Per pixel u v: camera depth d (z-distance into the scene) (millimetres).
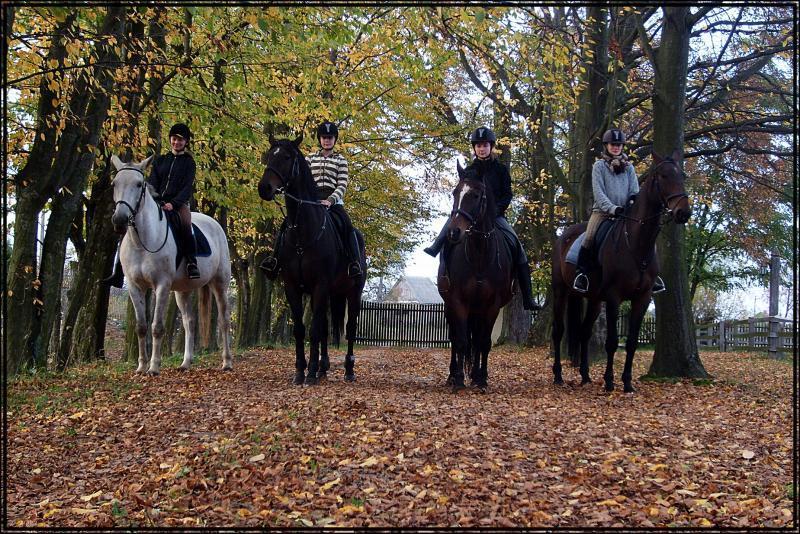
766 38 16031
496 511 4562
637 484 5227
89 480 5578
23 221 10461
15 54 9961
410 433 6379
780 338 23312
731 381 12617
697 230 33562
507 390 10094
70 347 13000
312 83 15688
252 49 13883
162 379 10297
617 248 10234
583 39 14711
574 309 12000
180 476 5328
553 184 22094
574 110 18750
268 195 9133
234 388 9414
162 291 10805
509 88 19469
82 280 13289
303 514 4484
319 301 9836
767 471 5809
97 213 13398
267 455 5699
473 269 9219
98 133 11070
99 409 7820
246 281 25641
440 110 23984
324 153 10570
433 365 16953
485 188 9117
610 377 10445
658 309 12812
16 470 5738
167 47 13703
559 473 5438
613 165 10672
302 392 8961
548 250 23141
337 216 10328
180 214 11117
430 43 13641
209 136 14602
